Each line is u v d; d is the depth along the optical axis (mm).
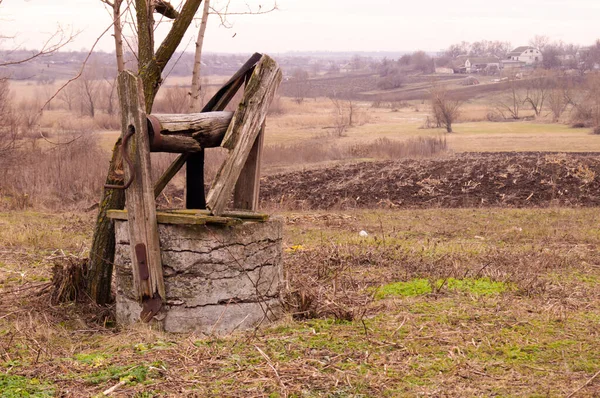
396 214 17453
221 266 6293
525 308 7230
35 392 4555
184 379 4812
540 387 4812
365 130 61219
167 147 6344
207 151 26172
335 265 9578
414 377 5000
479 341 5961
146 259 6184
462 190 21141
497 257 10461
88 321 6887
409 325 6430
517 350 5691
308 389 4707
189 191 7188
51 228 13766
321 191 21703
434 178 22656
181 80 102500
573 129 60562
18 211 17141
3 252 10672
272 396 4551
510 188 21125
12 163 22328
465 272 9266
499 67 192125
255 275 6508
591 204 19078
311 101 116688
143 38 7402
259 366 5105
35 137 25953
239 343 5805
